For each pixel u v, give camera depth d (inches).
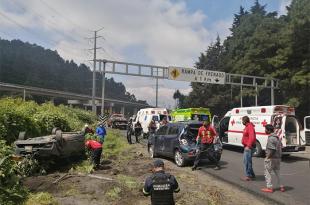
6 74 4621.1
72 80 6141.7
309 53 1856.5
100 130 746.8
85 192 421.7
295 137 823.1
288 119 819.4
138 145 1083.3
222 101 2925.7
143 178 510.3
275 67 1972.2
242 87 2373.3
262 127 839.1
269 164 474.9
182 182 508.4
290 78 1870.1
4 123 590.9
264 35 2223.2
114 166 622.5
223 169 653.3
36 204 366.6
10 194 370.9
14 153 493.7
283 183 535.2
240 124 922.7
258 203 416.5
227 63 2812.5
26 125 647.8
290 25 1882.4
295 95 1873.8
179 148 676.7
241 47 2829.7
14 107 671.1
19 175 444.1
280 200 431.8
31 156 517.7
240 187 500.1
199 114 1269.7
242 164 716.0
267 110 835.4
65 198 399.5
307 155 919.0
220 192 455.5
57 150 548.7
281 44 2000.5
